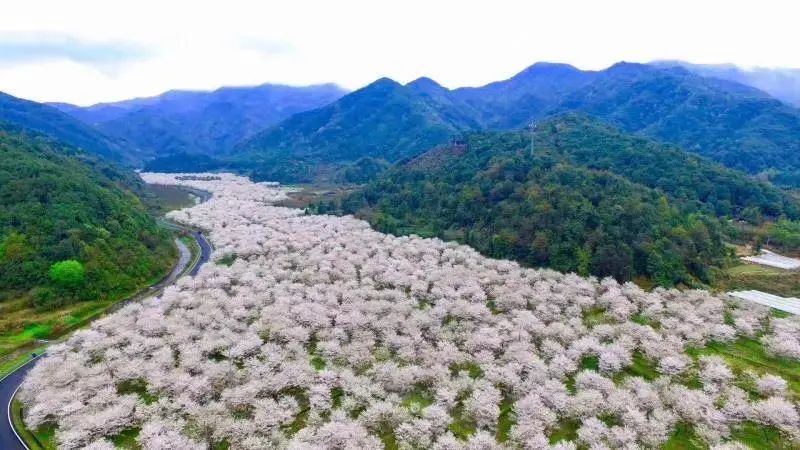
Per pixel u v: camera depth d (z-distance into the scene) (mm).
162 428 61844
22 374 79938
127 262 121125
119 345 85250
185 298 104250
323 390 70062
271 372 74812
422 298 110500
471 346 84312
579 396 69000
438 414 65062
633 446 59188
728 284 116250
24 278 102500
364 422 64750
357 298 105812
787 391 73312
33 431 64875
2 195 120438
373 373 75875
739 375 78688
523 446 61750
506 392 74000
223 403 66875
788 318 95812
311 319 92812
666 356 81062
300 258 135875
